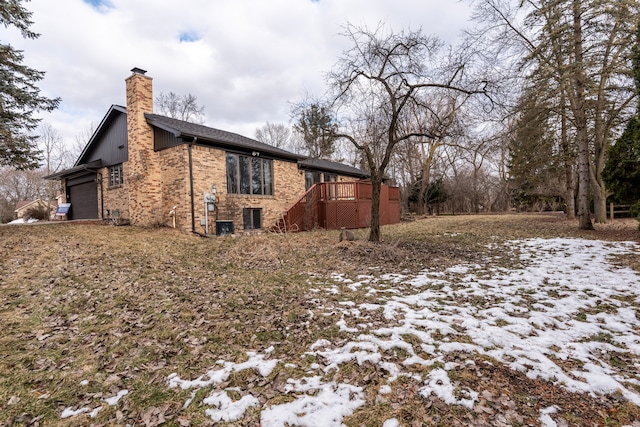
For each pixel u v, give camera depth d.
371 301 4.61
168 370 2.96
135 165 11.38
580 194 11.30
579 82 10.39
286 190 14.70
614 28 9.45
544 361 2.91
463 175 32.41
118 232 9.89
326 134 9.92
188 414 2.37
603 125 12.59
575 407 2.32
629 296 4.51
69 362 3.12
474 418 2.23
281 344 3.41
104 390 2.69
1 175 35.41
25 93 10.62
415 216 24.58
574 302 4.36
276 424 2.22
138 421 2.31
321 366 2.96
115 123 12.95
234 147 12.11
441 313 4.10
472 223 15.64
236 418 2.30
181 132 10.05
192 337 3.60
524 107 11.30
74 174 15.46
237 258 7.53
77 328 3.85
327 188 14.44
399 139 9.01
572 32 10.09
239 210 12.20
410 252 7.97
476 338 3.40
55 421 2.33
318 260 7.32
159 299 4.77
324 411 2.34
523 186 24.20
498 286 5.18
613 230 10.70
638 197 10.42
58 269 6.00
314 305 4.48
